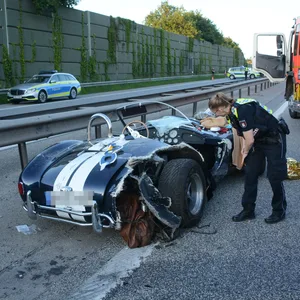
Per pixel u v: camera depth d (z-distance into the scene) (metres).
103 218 3.59
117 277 3.33
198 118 6.55
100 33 36.94
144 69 45.34
